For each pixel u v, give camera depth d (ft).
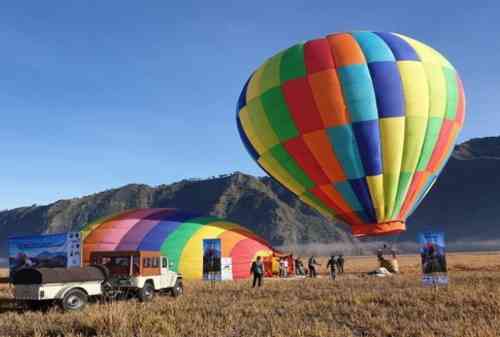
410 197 104.06
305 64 104.27
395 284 78.28
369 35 108.78
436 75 104.32
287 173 110.32
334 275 101.96
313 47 106.93
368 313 46.62
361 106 99.45
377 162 100.27
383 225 103.40
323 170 103.55
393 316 45.29
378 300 56.65
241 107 117.60
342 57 102.73
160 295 74.08
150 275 68.49
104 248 120.26
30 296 55.52
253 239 132.67
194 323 42.78
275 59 111.75
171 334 38.24
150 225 128.16
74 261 90.79
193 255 121.80
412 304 52.90
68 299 56.75
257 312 49.60
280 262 127.13
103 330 40.88
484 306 49.14
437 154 104.83
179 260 120.47
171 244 122.83
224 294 72.18
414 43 109.40
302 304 54.85
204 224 132.36
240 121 119.14
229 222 138.92
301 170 106.42
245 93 117.19
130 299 66.39
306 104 102.06
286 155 107.24
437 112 102.78
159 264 70.69
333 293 66.33
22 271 56.54
